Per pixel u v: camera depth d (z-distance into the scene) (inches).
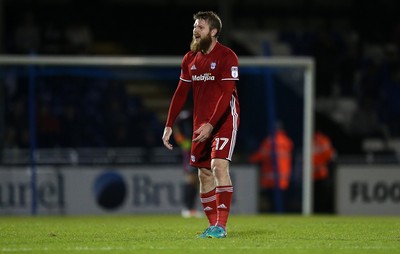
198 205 2212.1
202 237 1015.6
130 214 2225.6
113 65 2315.5
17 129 2301.9
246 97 2386.8
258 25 3535.9
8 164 2201.0
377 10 3540.8
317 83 3356.3
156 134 2420.0
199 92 1029.2
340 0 3570.4
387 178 2377.0
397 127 3265.3
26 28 3238.2
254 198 2292.1
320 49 3425.2
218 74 1012.5
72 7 3361.2
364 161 2485.2
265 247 893.8
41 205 2203.5
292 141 2399.1
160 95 2674.7
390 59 3415.4
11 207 2190.0
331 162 2476.6
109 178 2229.3
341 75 3366.1
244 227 1269.7
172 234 1112.2
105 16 3405.5
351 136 3216.0
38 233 1139.9
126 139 2395.4
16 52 3208.7
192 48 1018.7
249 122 2383.1
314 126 3240.7
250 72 2386.8
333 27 3540.8
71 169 2219.5
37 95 2330.2
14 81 2314.2
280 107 2395.4
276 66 2364.7
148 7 3464.6
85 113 2365.9
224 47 1020.5
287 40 3496.6
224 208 1018.1
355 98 3321.9
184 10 3499.0
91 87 2377.0
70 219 1785.2
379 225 1328.7
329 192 2455.7
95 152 2361.0
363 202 2375.7
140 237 1055.0
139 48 3430.1
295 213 2365.9
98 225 1381.6
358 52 3435.0
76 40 3287.4
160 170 2240.4
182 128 2066.9
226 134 1010.1
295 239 1014.4
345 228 1242.0
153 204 2235.5
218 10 3538.4
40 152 2284.7
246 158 2368.4
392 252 858.1
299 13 3565.5
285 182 2363.4
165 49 3462.1
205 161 1047.0
